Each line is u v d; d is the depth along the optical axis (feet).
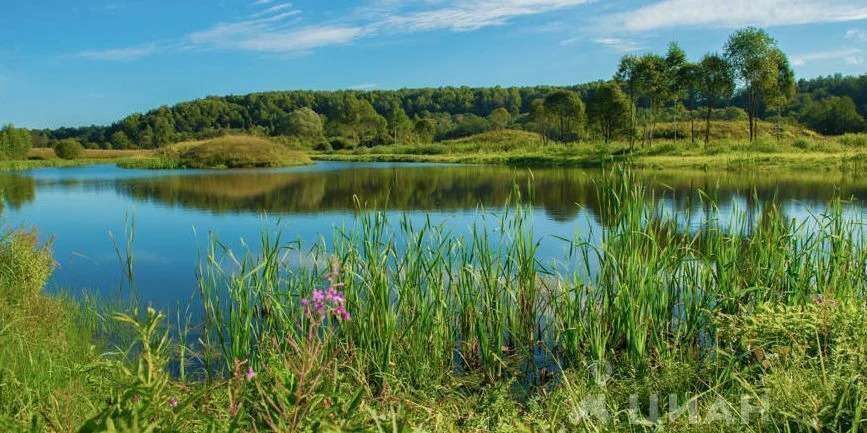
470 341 21.47
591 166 139.95
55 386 15.60
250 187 100.83
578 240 25.05
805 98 370.94
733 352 16.46
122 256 40.73
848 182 85.56
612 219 24.52
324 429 8.85
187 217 61.31
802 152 137.39
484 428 15.29
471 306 21.58
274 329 20.72
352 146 314.35
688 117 325.83
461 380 19.44
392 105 511.81
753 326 16.12
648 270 20.71
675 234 24.44
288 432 9.06
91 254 41.78
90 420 7.68
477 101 522.47
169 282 33.04
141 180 123.85
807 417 11.51
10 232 32.99
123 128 450.71
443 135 408.26
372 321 19.92
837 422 11.55
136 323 9.58
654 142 207.00
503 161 173.58
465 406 17.02
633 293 20.53
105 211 69.00
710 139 223.71
